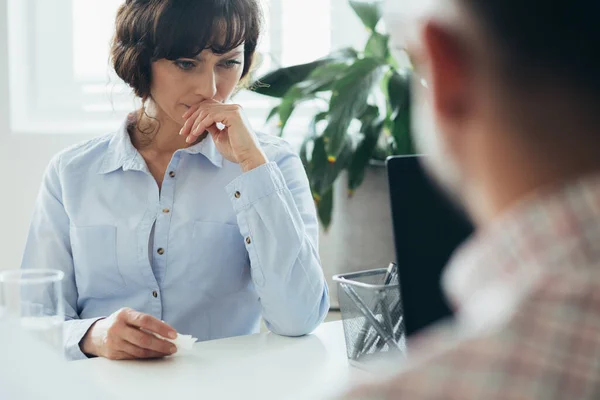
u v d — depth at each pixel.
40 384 0.83
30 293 0.91
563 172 0.24
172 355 1.20
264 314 1.36
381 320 1.07
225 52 1.40
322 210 2.38
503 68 0.24
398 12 0.26
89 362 1.16
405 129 2.34
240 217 1.36
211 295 1.50
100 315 1.51
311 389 1.02
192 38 1.35
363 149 2.37
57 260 1.52
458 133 0.26
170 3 1.35
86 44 2.64
